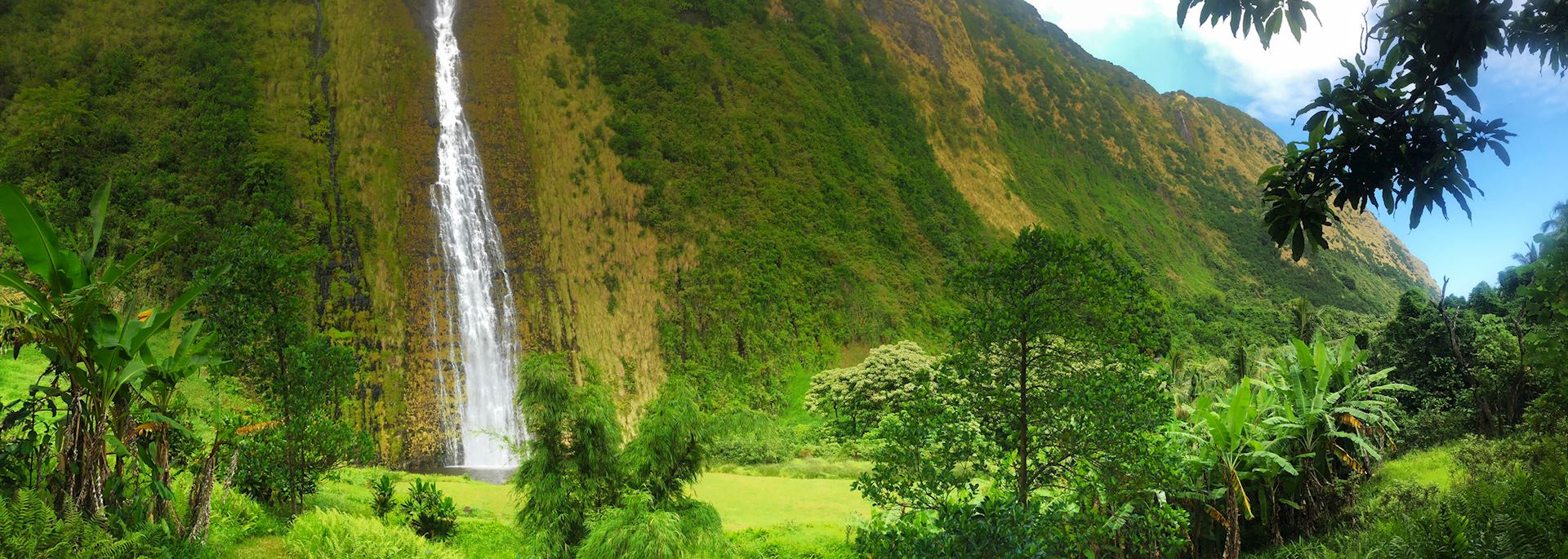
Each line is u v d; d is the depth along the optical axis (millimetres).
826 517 26125
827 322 79250
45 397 9781
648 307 74938
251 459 15914
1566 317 9320
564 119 86750
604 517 13984
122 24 74125
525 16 94875
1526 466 16484
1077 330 13469
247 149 67562
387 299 65062
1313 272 133250
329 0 82938
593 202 80812
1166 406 13758
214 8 77375
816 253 85688
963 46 138875
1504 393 24562
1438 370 29078
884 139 109562
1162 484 14164
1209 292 116375
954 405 14219
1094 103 154875
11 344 9312
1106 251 14078
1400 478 20500
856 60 117188
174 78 71188
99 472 9578
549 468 15070
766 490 31438
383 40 82500
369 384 59562
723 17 108500
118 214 59594
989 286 14180
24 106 65625
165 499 10695
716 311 75438
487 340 67562
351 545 13359
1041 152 135750
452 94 83062
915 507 13391
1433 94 4387
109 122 66125
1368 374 20828
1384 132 4516
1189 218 143375
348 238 66688
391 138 75500
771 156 94000
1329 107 4664
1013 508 11773
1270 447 18969
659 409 15672
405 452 57219
